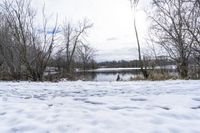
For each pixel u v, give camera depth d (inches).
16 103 191.6
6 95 252.4
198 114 144.6
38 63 602.2
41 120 138.7
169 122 129.8
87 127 124.5
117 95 238.4
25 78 604.4
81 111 158.9
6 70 609.3
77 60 986.7
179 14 532.1
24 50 582.6
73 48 799.1
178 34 539.2
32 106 176.7
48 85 376.5
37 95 251.4
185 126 122.9
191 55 527.5
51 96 242.5
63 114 150.3
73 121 135.0
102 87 329.1
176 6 609.0
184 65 537.6
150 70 613.0
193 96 208.1
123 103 187.3
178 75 547.2
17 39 581.3
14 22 578.6
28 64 583.8
